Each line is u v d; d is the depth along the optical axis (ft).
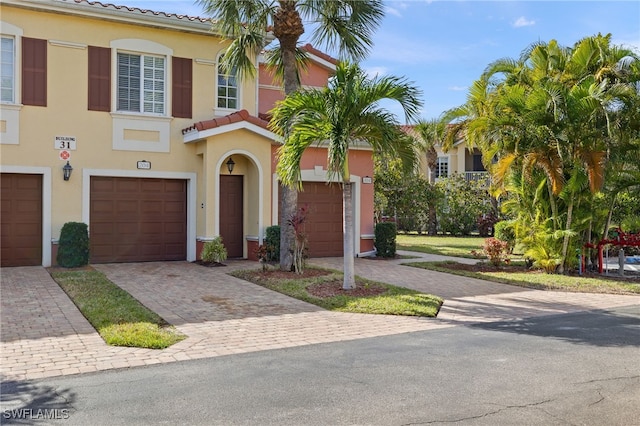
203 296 33.06
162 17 48.62
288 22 40.65
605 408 15.49
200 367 19.26
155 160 49.39
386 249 56.24
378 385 17.37
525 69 47.60
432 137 96.43
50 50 45.37
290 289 34.91
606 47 44.42
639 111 41.45
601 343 23.00
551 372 18.84
